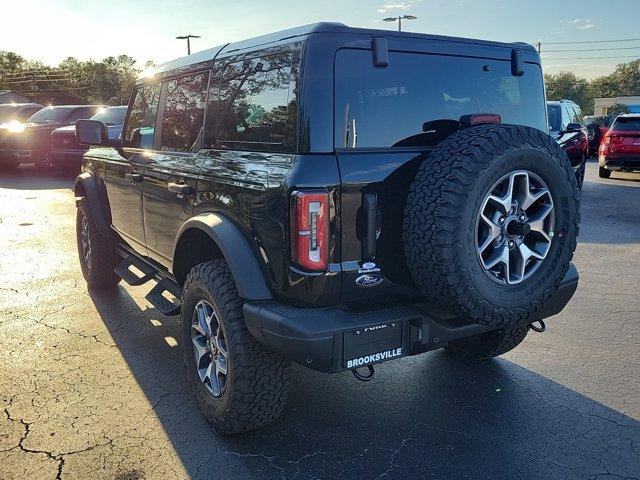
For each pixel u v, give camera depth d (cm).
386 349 270
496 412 338
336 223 258
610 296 552
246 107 304
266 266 275
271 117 283
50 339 445
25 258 695
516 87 348
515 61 344
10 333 457
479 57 327
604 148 1507
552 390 364
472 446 304
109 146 482
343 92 272
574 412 337
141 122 447
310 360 256
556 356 415
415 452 299
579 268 657
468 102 323
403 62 296
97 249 545
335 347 256
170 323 480
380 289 273
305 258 254
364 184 262
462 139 265
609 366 398
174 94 391
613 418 330
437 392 364
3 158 1526
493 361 409
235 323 289
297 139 264
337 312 265
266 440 310
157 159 399
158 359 411
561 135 1147
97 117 1383
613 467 285
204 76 351
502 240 269
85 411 338
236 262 280
